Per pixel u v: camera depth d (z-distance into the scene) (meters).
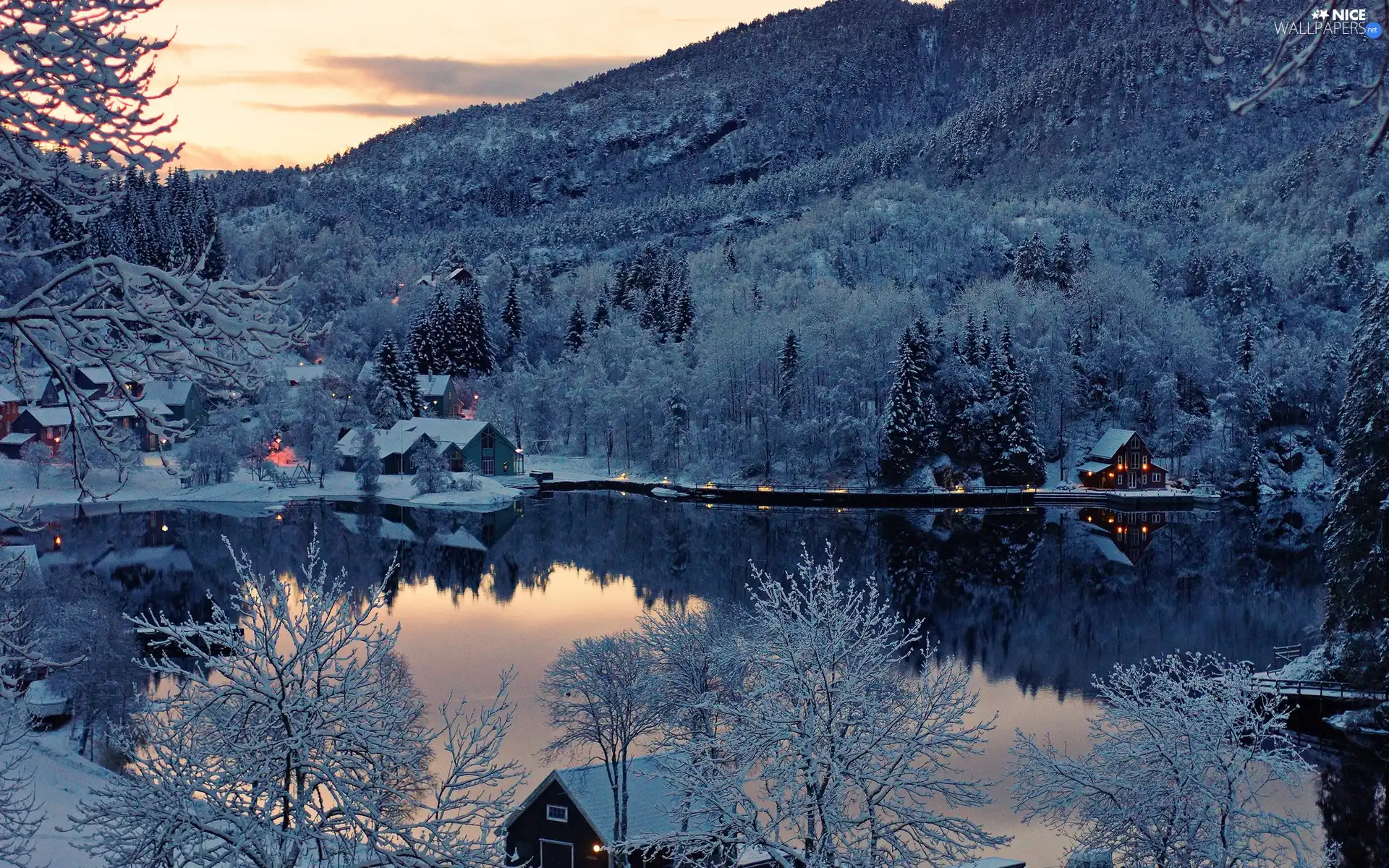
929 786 26.23
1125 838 30.97
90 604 52.03
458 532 114.56
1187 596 89.06
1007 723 56.97
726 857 27.86
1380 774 49.50
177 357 9.62
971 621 81.25
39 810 33.03
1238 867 30.05
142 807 18.16
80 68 8.76
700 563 100.06
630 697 40.56
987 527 121.19
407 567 95.94
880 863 25.30
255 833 18.38
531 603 82.62
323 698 19.62
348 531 113.44
